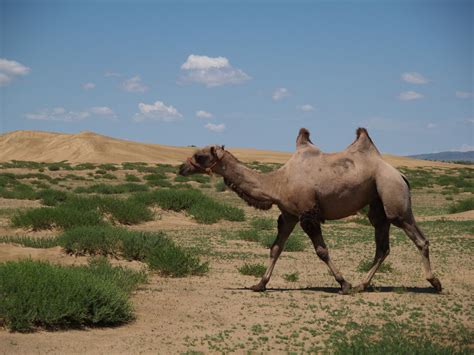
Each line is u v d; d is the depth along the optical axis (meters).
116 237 15.04
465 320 9.91
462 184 58.34
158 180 54.47
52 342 8.12
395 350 7.88
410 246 19.06
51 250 15.16
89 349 7.95
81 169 71.44
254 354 8.05
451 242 19.77
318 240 11.41
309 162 11.29
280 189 11.30
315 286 12.57
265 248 18.42
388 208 11.30
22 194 34.69
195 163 11.32
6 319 8.62
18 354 7.56
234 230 22.81
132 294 11.05
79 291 9.07
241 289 12.01
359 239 20.84
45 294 8.85
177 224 24.25
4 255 14.30
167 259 13.23
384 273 14.28
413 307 10.64
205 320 9.62
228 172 11.34
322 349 8.25
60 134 124.12
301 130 11.61
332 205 11.26
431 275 11.69
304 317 9.88
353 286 12.43
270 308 10.43
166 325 9.27
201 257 16.28
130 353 7.88
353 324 9.46
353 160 11.31
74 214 20.16
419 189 52.03
